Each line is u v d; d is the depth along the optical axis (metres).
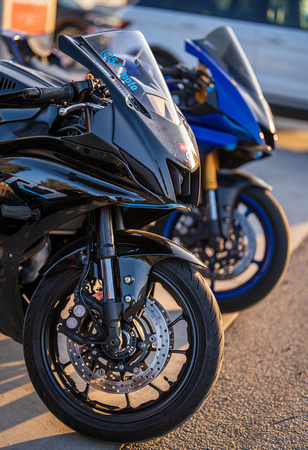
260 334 3.55
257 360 3.27
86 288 2.43
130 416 2.45
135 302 2.35
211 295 2.44
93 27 9.88
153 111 2.39
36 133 2.45
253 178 3.55
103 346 2.43
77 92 2.38
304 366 3.23
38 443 2.49
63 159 2.40
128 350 2.41
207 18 8.14
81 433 2.48
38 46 3.66
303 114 7.91
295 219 5.45
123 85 2.40
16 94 2.54
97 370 2.46
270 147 3.32
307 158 7.48
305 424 2.73
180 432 2.63
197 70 3.50
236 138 3.26
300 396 2.95
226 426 2.69
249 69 3.54
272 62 7.92
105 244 2.36
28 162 2.45
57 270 2.46
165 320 2.45
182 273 2.43
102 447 2.49
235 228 3.52
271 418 2.77
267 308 3.89
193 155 2.39
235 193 3.45
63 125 2.49
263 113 3.33
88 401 2.53
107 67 2.43
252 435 2.64
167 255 2.40
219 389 2.98
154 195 2.24
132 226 2.60
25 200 2.44
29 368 2.47
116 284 2.39
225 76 3.34
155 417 2.41
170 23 8.28
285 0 7.83
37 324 2.46
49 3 4.96
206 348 2.38
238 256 3.50
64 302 2.55
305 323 3.72
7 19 4.82
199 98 3.51
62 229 2.65
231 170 3.58
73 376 3.01
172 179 2.30
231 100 3.28
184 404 2.39
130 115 2.31
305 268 4.54
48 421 2.64
